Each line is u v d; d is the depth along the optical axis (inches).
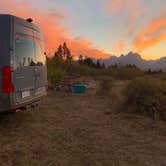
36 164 169.8
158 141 227.8
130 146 212.5
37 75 290.2
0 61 225.0
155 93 355.6
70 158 182.7
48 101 450.6
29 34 271.4
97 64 3006.9
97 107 402.0
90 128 267.4
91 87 754.2
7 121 281.1
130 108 354.3
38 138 226.7
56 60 1067.3
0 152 187.9
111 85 623.8
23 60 251.8
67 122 292.2
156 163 177.8
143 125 282.0
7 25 228.7
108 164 173.6
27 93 260.2
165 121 305.3
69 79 860.6
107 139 230.4
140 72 1534.2
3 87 224.5
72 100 478.0
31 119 297.0
